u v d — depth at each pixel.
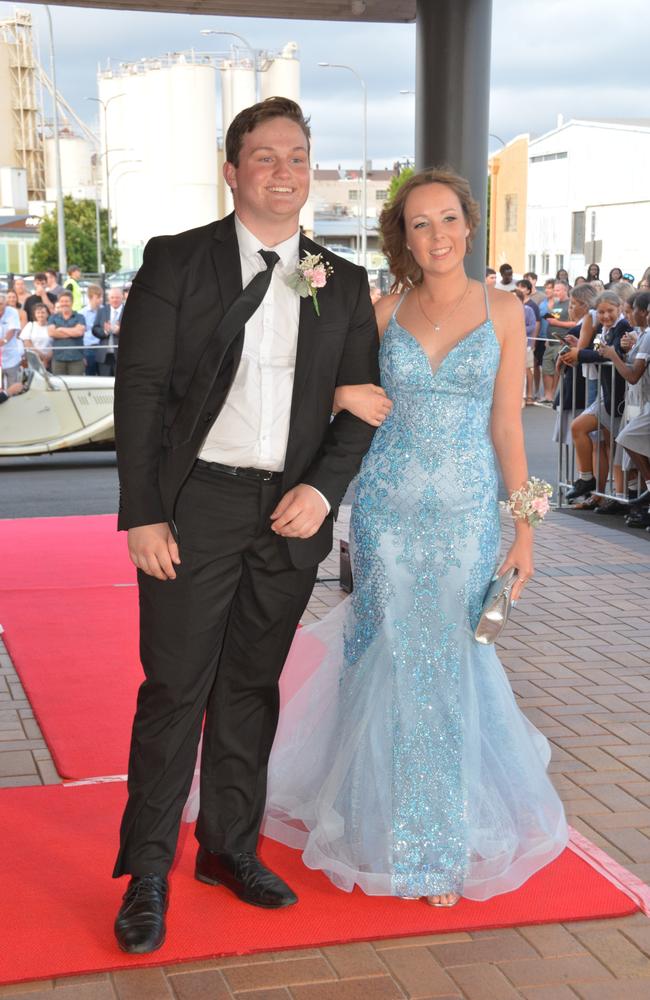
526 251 40.84
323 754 3.38
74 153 93.00
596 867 3.22
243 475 2.86
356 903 3.03
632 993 2.64
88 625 5.71
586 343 9.16
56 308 14.88
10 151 90.25
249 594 2.96
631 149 30.91
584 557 7.41
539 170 38.94
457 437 3.18
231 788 3.09
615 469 8.95
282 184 2.74
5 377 11.23
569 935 2.89
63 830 3.42
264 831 3.42
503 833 3.16
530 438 13.54
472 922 2.93
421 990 2.64
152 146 62.31
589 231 33.72
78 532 8.27
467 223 3.23
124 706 4.49
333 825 3.15
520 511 3.21
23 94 90.06
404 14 8.59
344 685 3.31
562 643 5.49
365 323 2.98
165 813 2.91
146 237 63.44
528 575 3.24
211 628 2.90
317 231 93.56
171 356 2.77
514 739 3.30
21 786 3.74
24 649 5.27
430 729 3.12
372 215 114.44
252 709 3.08
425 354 3.19
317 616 5.82
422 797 3.06
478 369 3.16
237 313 2.74
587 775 3.90
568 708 4.58
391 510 3.21
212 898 3.05
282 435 2.85
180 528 2.84
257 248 2.80
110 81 69.88
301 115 2.82
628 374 8.35
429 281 3.24
